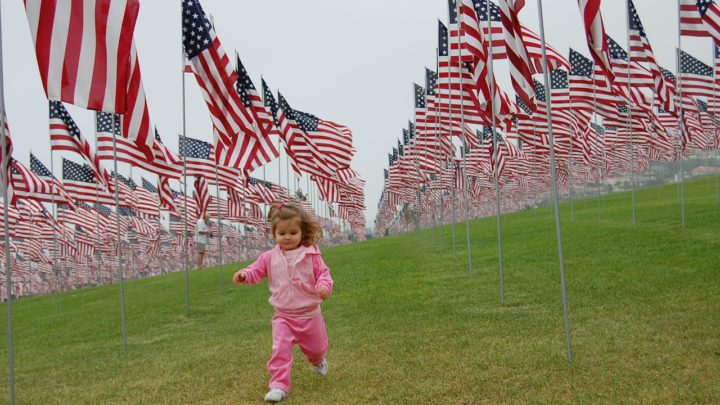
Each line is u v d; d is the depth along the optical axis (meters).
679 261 12.12
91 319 16.91
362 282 15.94
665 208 27.31
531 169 49.44
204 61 16.00
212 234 40.50
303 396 5.84
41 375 8.69
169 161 20.09
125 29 8.41
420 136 29.97
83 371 8.50
